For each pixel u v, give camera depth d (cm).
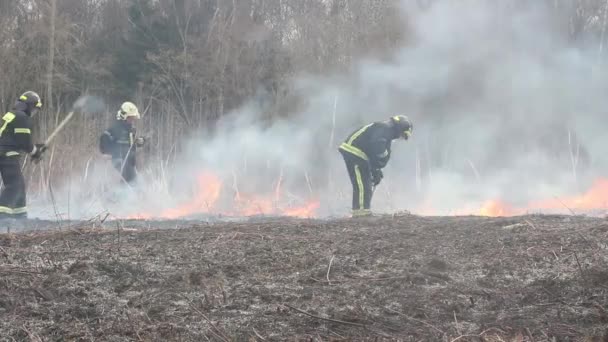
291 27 2236
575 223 753
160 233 733
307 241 666
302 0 2192
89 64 2348
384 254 601
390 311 445
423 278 510
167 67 2273
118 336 406
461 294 478
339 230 743
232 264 567
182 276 529
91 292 495
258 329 414
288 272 545
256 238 691
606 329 402
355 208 1024
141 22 2425
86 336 405
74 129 1814
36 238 705
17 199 1038
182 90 2273
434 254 595
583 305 453
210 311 448
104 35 2539
